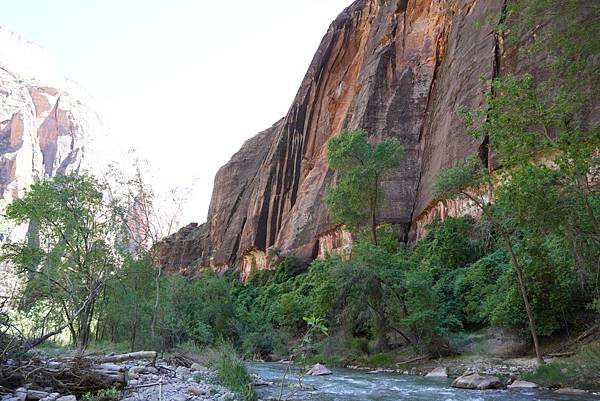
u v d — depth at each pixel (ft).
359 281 92.99
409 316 85.76
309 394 47.26
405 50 188.75
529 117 46.98
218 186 327.06
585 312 67.41
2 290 74.28
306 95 260.42
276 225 245.45
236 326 139.03
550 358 63.46
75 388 34.30
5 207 83.71
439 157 140.46
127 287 96.27
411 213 153.58
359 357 95.66
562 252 61.05
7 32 613.52
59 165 552.82
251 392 40.93
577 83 46.03
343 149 128.16
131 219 86.07
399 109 173.68
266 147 317.01
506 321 71.00
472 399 44.09
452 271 104.42
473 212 117.70
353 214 134.82
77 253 83.10
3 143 478.18
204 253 310.04
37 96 571.28
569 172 45.39
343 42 249.55
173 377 48.19
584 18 44.09
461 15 160.66
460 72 142.61
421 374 73.77
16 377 32.12
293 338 141.38
